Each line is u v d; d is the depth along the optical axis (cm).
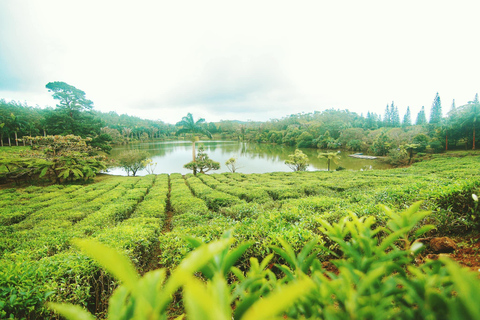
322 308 67
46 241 526
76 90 3250
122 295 54
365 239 84
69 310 40
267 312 28
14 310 239
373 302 61
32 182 2053
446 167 1722
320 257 307
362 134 5138
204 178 1836
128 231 512
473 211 324
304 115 11231
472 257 262
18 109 6209
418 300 62
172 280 40
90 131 3131
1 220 792
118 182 1762
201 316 31
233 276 299
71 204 982
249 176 1897
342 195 873
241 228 402
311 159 4084
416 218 87
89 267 316
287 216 481
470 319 42
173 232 452
